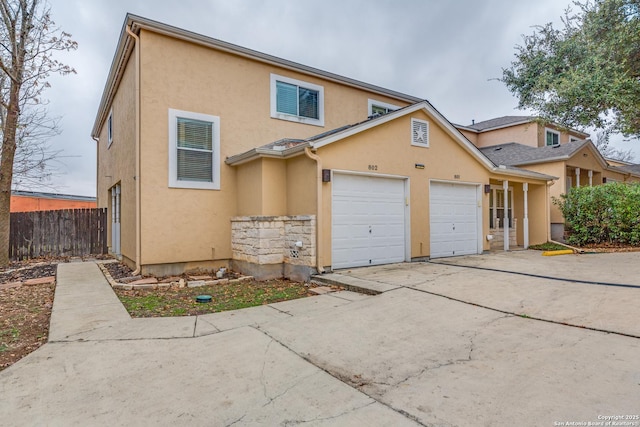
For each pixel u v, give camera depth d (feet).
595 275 22.95
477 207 36.99
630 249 36.76
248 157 27.43
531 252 37.83
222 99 30.27
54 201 72.33
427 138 32.55
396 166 30.14
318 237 25.17
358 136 27.76
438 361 11.40
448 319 15.56
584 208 40.88
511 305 17.12
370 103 40.88
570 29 35.42
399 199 30.81
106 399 9.29
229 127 30.58
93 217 42.29
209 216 29.45
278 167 27.94
